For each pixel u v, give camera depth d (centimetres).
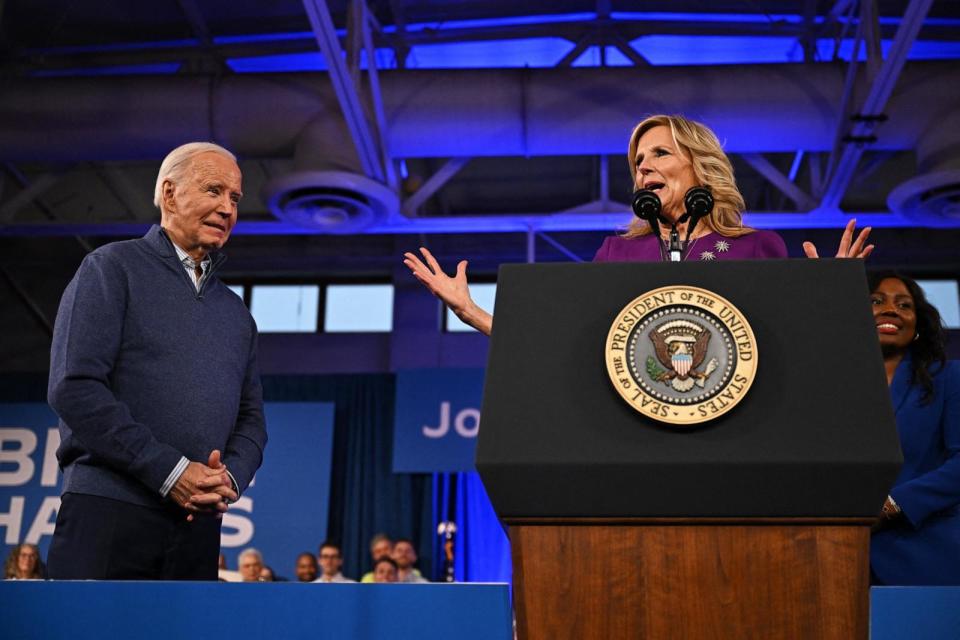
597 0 880
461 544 1035
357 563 1039
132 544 187
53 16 851
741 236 190
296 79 775
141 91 763
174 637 127
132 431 183
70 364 187
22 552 827
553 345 120
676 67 757
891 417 112
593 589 112
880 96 692
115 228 920
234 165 222
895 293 246
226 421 203
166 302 203
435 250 1196
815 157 852
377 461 1081
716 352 116
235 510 1018
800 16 887
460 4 884
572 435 114
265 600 128
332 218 805
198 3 846
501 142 770
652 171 201
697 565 111
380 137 756
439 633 125
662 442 113
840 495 110
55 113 758
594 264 124
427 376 1038
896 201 768
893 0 823
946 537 219
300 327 1212
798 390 115
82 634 128
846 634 109
